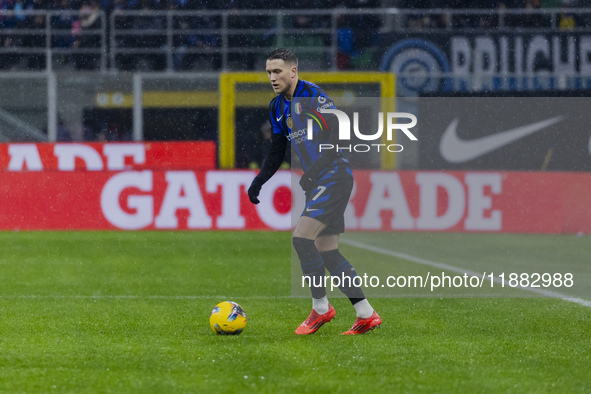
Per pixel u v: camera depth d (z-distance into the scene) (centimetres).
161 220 4309
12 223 4281
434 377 1239
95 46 5828
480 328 1708
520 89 4578
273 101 1622
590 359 1384
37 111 5272
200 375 1243
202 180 4319
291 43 5856
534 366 1324
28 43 5753
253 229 4325
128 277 2695
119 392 1146
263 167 1653
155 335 1600
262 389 1159
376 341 1538
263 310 1975
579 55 5047
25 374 1252
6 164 4316
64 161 4350
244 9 5947
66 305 2050
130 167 4384
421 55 5078
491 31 5059
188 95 5150
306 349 1448
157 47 5816
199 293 2317
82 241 3791
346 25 5878
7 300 2141
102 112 5262
